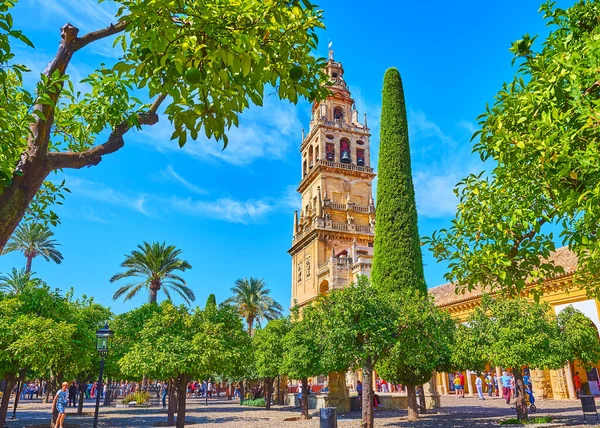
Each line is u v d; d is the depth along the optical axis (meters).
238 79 4.14
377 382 41.53
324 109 65.38
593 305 25.95
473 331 19.14
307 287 57.34
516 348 17.00
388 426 18.78
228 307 19.66
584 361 20.45
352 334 15.21
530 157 6.00
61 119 7.49
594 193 4.41
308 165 66.62
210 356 15.19
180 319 16.69
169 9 3.66
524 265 6.91
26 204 4.27
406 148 26.62
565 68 5.44
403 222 24.64
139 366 15.05
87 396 59.06
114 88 6.41
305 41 4.29
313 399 31.30
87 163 4.89
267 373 29.88
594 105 5.09
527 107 5.73
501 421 17.80
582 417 18.06
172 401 22.89
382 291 23.44
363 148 65.12
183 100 4.17
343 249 56.12
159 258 43.84
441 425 18.17
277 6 3.87
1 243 4.02
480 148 6.77
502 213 6.93
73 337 18.50
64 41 4.79
